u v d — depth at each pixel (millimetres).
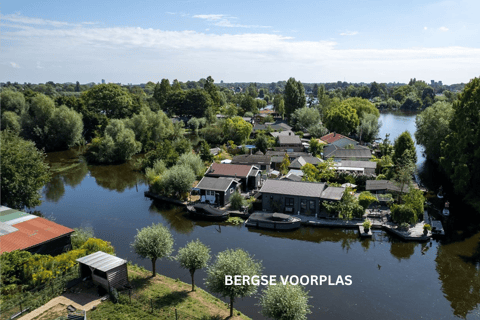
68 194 56562
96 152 79438
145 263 32719
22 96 96312
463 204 49219
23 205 43625
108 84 113688
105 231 41125
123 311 22328
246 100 159625
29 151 44250
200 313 23188
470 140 46250
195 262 25625
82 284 25312
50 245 29828
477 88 47500
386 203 46156
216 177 54594
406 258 34656
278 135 93188
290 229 41844
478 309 26312
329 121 104812
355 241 38812
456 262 33719
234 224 44000
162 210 48781
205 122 121188
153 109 135250
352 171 59531
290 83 130875
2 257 24422
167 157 66125
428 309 26312
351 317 25234
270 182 48156
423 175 64438
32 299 22922
